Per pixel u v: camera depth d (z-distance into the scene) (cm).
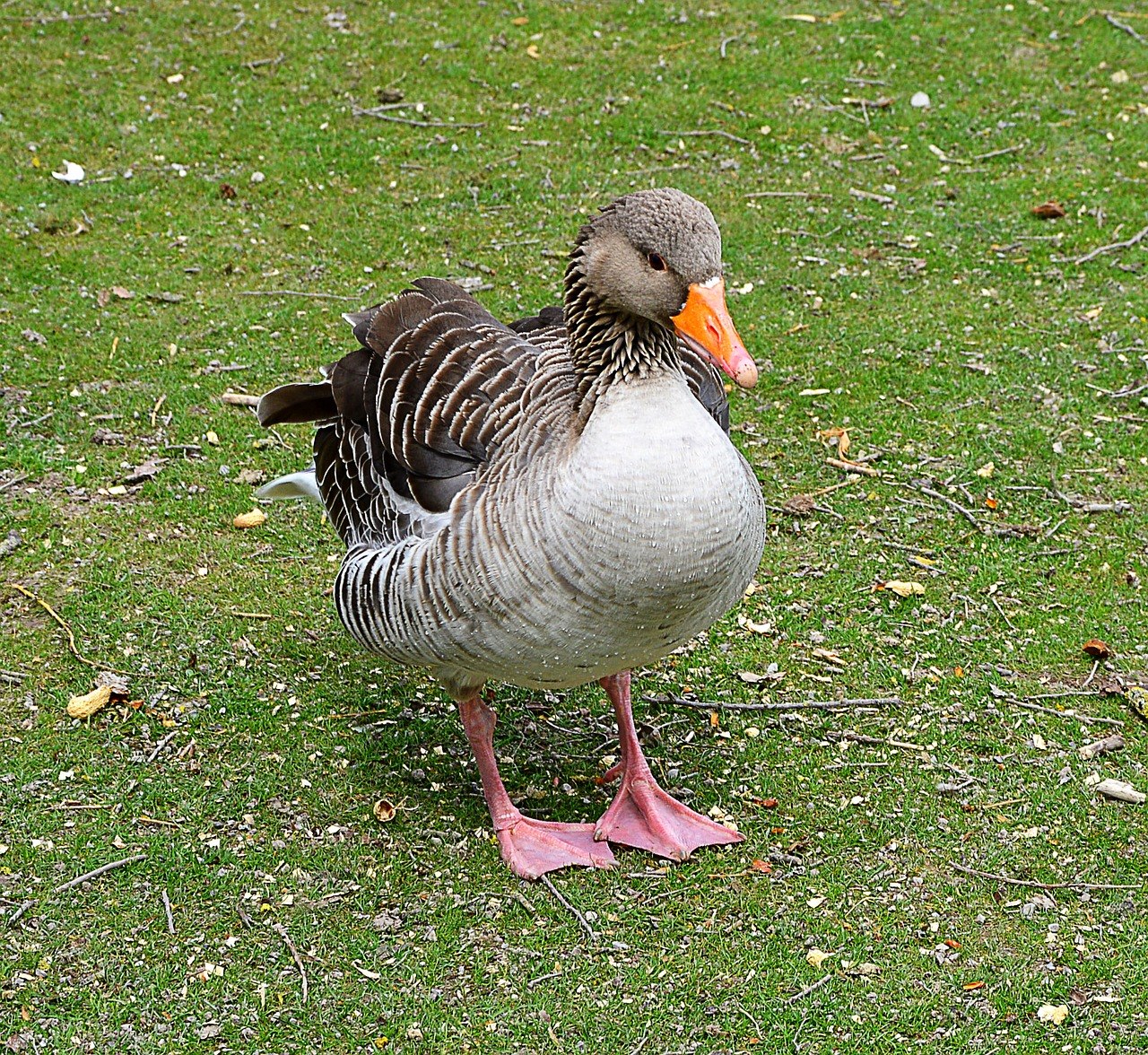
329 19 1504
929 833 657
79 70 1388
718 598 579
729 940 599
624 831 654
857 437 961
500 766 700
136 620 785
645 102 1380
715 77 1421
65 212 1188
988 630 790
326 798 673
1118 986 579
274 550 850
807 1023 562
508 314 1077
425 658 609
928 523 877
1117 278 1139
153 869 628
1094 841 652
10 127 1292
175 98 1359
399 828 657
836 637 785
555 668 584
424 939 599
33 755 690
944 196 1252
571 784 692
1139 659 766
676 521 539
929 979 582
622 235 557
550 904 619
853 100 1388
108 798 666
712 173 1280
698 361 652
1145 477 916
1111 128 1348
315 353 1037
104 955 587
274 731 713
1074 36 1501
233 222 1191
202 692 737
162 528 862
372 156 1290
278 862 636
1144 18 1532
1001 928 607
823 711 734
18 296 1080
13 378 989
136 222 1183
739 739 716
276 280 1123
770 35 1498
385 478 623
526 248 1171
